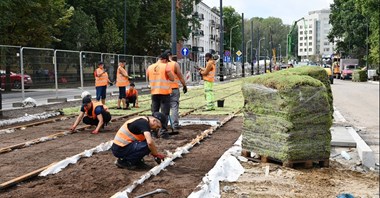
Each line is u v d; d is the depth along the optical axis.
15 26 34.28
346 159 9.53
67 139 11.03
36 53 21.27
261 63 105.50
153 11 54.75
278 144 8.34
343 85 43.78
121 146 7.82
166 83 11.29
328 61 81.12
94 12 48.25
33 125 13.80
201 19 94.25
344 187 7.29
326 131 8.55
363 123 15.05
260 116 8.71
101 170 7.79
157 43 56.16
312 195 6.74
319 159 8.54
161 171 7.69
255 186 7.11
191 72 45.19
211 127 12.82
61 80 23.45
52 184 6.89
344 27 71.75
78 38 42.88
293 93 8.12
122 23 50.88
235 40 129.88
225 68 64.38
